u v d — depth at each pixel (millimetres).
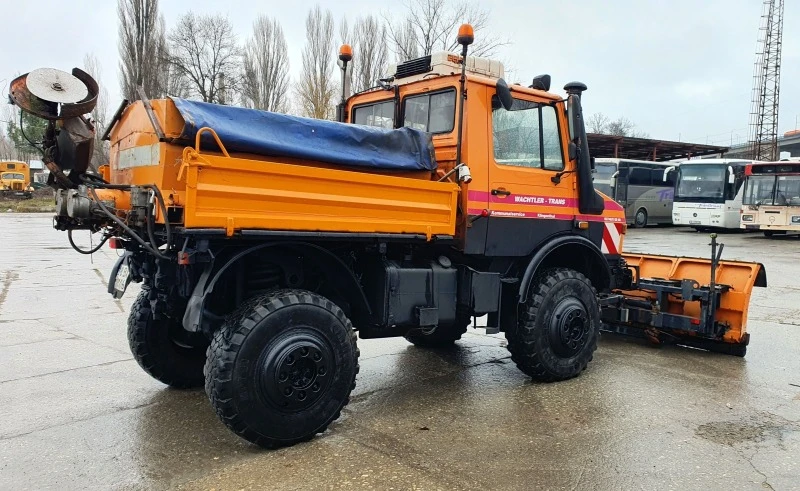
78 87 3807
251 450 3861
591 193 5797
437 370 5855
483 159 5035
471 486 3387
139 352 4848
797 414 4617
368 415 4555
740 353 6336
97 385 5137
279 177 3809
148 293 4680
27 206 35406
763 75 55438
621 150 33594
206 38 34594
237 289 4137
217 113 3824
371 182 4250
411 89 5527
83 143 3830
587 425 4355
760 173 23031
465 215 4922
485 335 7469
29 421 4305
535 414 4590
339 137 4332
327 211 4043
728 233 26703
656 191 30062
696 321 6262
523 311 5281
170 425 4266
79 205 3691
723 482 3475
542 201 5480
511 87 5188
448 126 5156
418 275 4703
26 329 7141
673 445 3996
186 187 3430
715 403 4859
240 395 3629
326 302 4023
